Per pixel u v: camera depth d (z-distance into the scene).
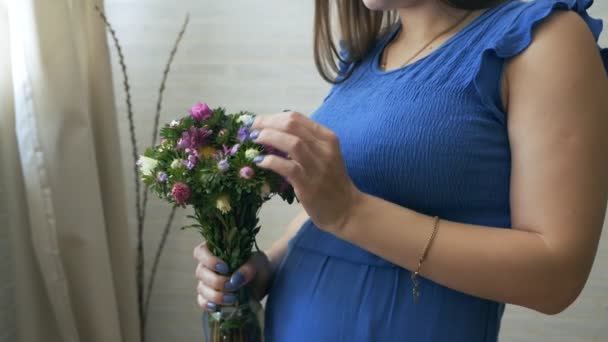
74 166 1.22
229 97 1.49
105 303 1.33
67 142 1.21
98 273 1.30
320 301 0.67
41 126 1.18
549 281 0.54
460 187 0.61
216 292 0.70
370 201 0.58
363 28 0.81
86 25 1.32
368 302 0.64
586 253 0.54
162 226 1.61
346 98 0.74
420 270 0.58
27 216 1.29
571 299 0.56
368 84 0.73
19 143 1.19
